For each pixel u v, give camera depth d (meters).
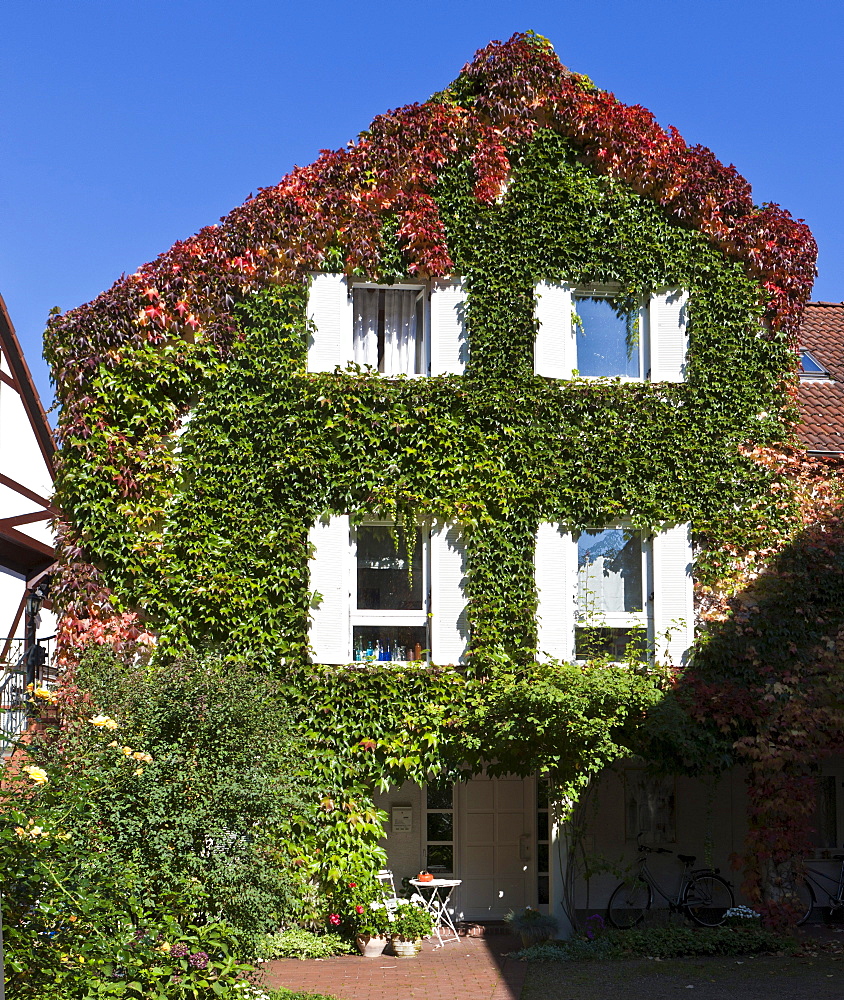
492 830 16.44
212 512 14.77
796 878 14.83
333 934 14.30
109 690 11.58
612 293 16.52
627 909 16.20
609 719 14.12
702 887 15.98
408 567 15.34
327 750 14.55
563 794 14.27
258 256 15.26
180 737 11.12
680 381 16.36
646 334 16.48
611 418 15.88
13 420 18.91
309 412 15.06
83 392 14.73
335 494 15.06
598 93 16.61
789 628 15.63
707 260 16.59
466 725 14.80
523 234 16.08
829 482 16.47
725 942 14.03
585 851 16.20
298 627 14.72
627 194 16.50
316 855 14.28
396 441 15.25
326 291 15.55
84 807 9.45
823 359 20.36
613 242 16.33
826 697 14.28
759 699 15.00
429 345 15.79
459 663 15.18
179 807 10.69
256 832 11.19
